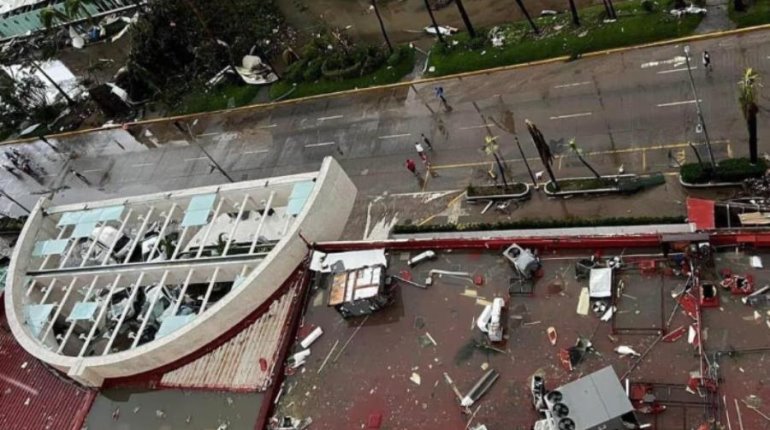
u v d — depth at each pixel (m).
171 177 79.25
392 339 36.94
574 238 36.44
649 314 33.16
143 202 47.38
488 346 34.88
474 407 33.12
